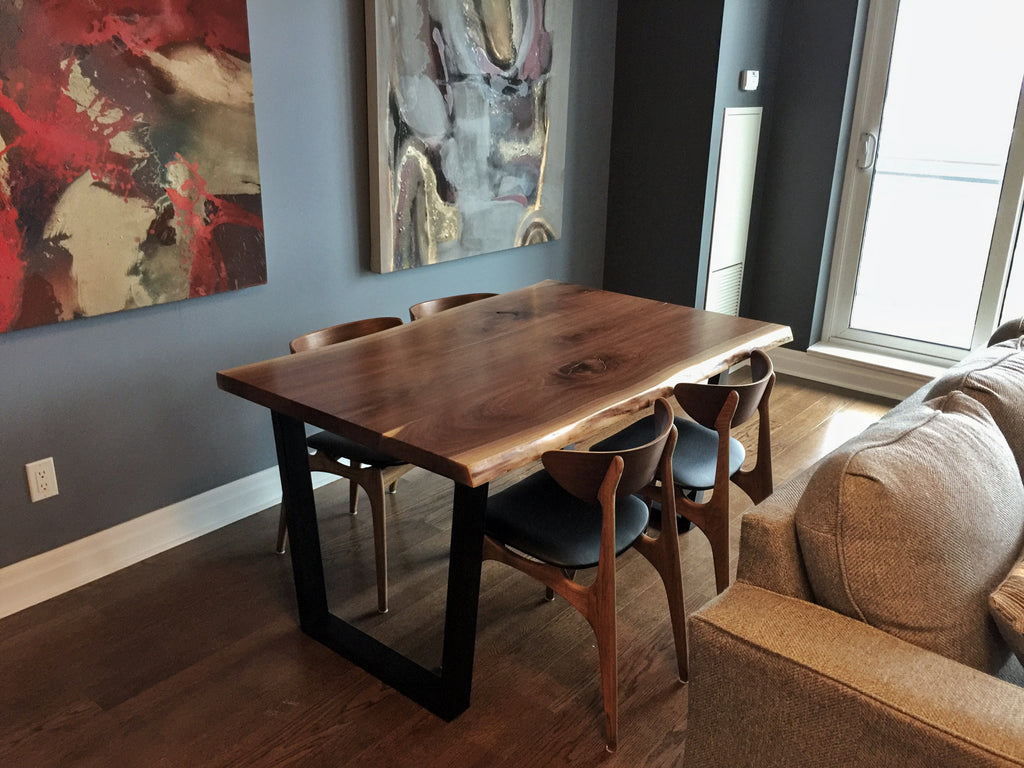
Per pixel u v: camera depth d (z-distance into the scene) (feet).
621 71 13.47
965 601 4.52
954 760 3.71
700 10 12.32
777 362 15.06
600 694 6.96
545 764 6.23
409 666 7.13
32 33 6.88
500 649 7.50
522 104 11.64
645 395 6.73
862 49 13.28
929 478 4.67
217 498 9.46
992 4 12.18
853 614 4.49
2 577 7.76
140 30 7.54
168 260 8.26
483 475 5.38
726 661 4.48
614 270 14.57
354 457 7.77
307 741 6.42
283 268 9.49
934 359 13.82
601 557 6.00
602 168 13.92
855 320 14.64
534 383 6.86
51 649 7.39
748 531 4.83
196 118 8.13
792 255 14.52
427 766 6.20
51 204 7.30
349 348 7.72
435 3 10.00
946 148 13.05
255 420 9.70
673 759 6.30
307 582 7.44
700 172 13.00
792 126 13.94
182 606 8.04
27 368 7.57
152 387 8.57
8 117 6.89
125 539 8.64
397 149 10.05
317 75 9.23
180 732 6.48
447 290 11.68
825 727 4.16
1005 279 12.94
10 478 7.68
